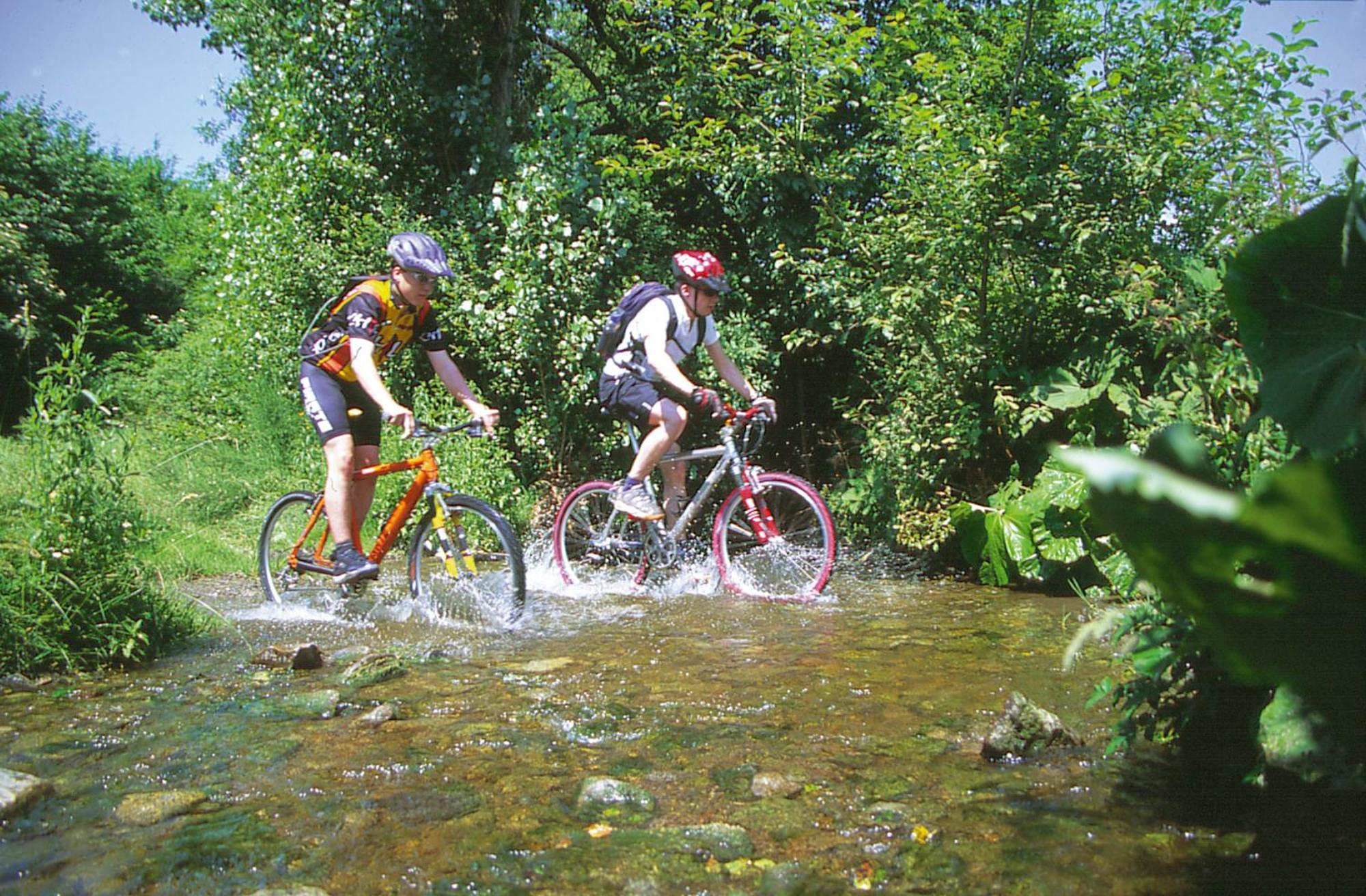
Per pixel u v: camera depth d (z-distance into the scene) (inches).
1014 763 107.9
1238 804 93.2
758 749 115.1
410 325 201.3
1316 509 21.3
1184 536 26.1
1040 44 270.5
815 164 299.3
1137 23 252.2
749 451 242.4
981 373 250.2
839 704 134.2
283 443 361.7
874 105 284.8
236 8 438.3
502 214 334.6
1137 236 225.9
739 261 369.4
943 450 255.8
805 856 85.5
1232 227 118.3
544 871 83.7
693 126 322.7
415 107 401.1
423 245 195.5
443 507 201.2
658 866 84.2
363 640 181.0
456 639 181.5
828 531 225.9
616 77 430.3
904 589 234.7
